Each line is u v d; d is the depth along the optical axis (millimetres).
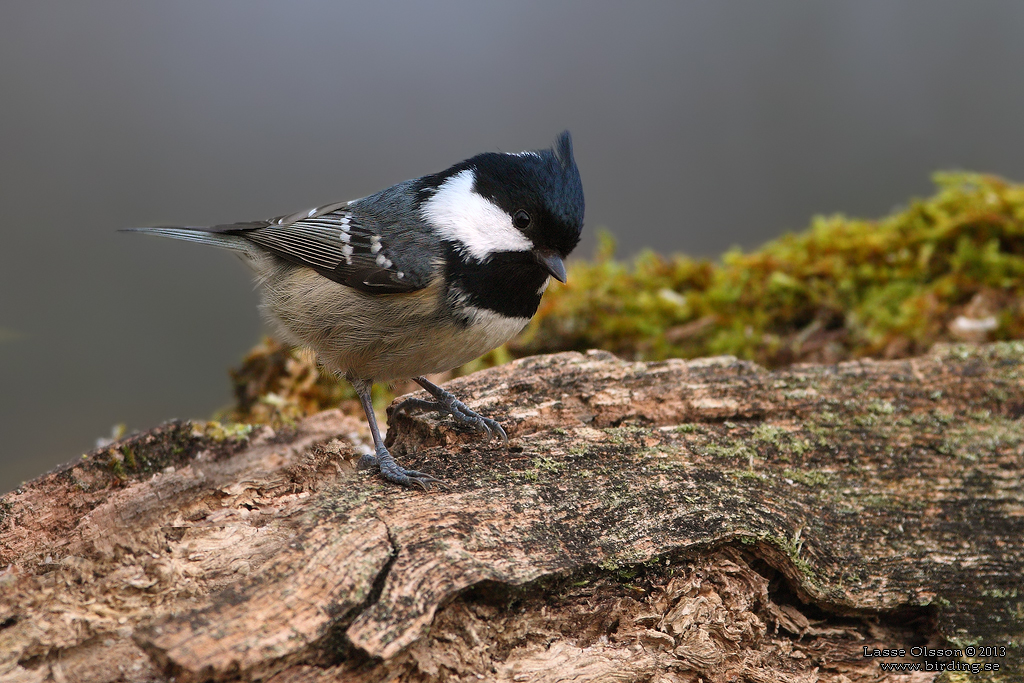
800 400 7215
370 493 5723
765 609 5648
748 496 6020
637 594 5473
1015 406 7195
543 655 5191
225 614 4520
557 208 6680
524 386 7414
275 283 7664
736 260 11344
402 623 4621
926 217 11188
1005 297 9906
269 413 9609
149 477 6277
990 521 6176
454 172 7129
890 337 9711
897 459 6645
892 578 5770
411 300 6789
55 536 5672
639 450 6516
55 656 4770
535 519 5523
